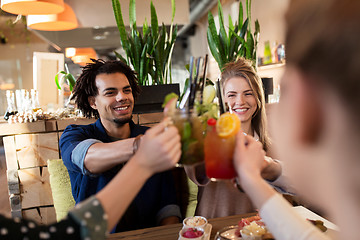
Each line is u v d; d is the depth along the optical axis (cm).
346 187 31
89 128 171
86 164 137
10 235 63
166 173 165
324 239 51
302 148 34
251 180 62
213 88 85
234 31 258
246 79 172
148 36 242
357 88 29
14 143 216
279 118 36
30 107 246
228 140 67
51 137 221
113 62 175
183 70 664
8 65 844
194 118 73
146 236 115
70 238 62
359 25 28
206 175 81
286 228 54
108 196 60
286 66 35
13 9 256
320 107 32
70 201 181
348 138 30
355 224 31
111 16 394
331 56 30
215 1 502
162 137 60
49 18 312
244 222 112
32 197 221
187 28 622
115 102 165
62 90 273
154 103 231
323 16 31
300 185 36
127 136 177
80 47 428
